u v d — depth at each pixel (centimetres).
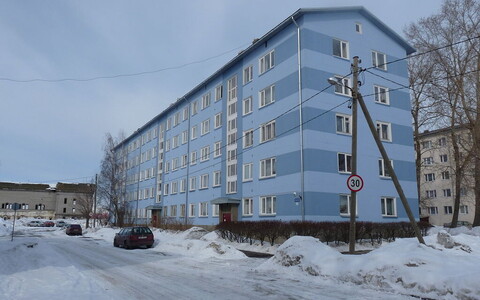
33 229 6219
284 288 952
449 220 5706
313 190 2305
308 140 2352
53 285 949
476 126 3019
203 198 3672
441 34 3347
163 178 4853
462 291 768
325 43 2552
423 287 843
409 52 3070
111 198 5256
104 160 5419
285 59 2630
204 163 3738
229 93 3375
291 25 2605
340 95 2542
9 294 820
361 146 2580
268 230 2153
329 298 824
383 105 2770
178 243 2323
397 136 2797
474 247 1534
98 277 1166
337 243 2102
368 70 2733
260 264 1462
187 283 1041
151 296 862
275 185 2591
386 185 2647
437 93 3441
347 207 2442
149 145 5519
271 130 2716
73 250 2264
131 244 2356
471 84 3097
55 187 10056
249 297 845
